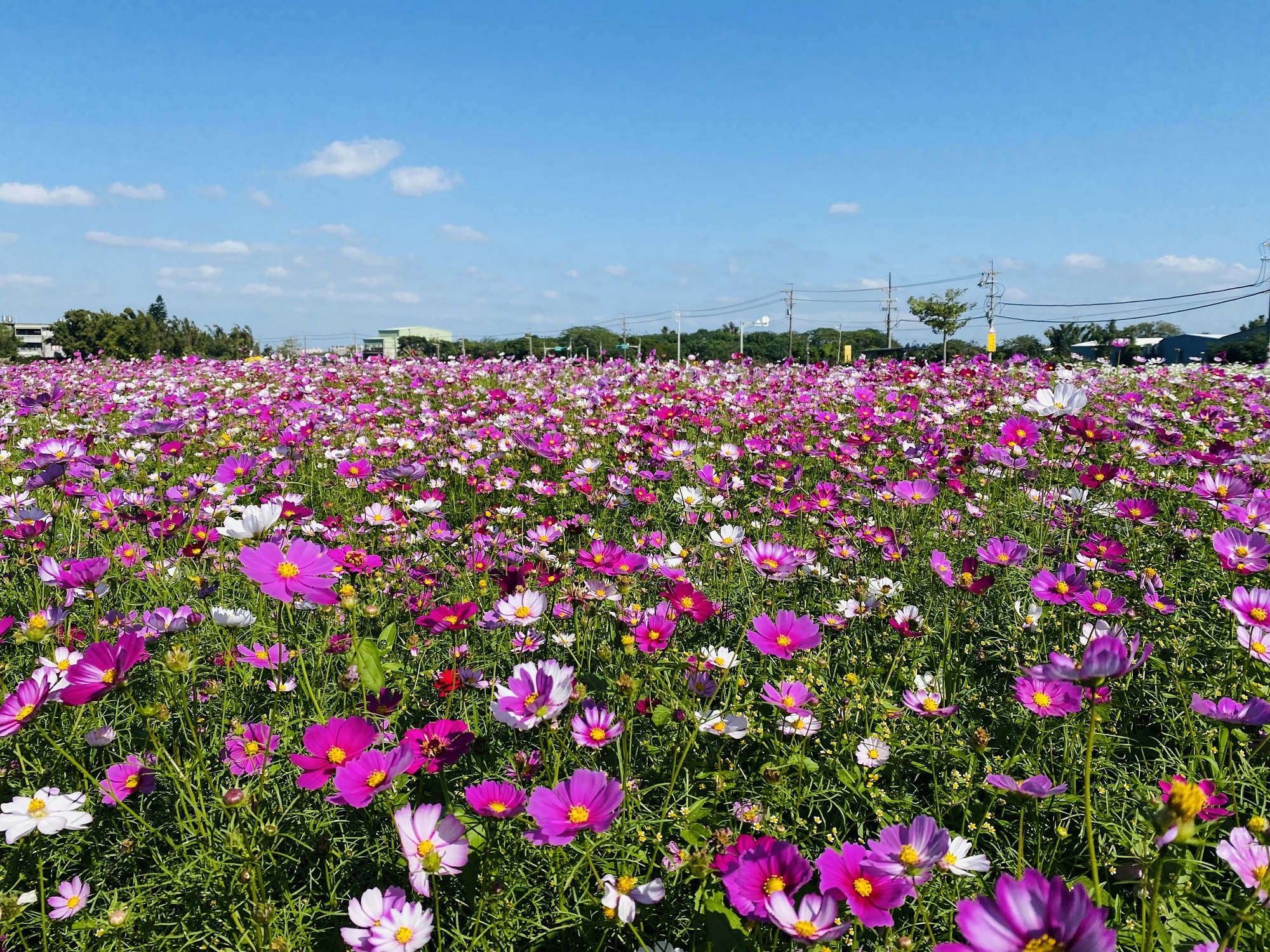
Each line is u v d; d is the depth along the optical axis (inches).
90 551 138.6
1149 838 69.6
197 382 443.8
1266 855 54.5
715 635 112.1
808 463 219.3
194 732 73.6
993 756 85.7
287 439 203.2
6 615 114.1
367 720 81.7
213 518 139.6
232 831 61.8
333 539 145.0
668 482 201.2
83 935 62.3
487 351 1635.1
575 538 136.7
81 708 87.4
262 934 57.4
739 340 2522.1
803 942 46.9
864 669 102.3
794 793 77.1
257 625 104.3
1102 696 57.1
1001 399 309.6
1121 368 528.1
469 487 188.9
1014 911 37.8
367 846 70.9
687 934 62.4
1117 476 155.0
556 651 104.8
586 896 64.2
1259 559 92.0
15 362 761.0
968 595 116.4
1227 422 236.4
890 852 54.2
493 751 83.2
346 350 1018.7
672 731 86.2
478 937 58.8
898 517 167.0
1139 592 111.6
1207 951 51.2
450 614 96.5
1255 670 94.3
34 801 62.7
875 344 2468.0
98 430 254.8
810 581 129.8
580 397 313.4
